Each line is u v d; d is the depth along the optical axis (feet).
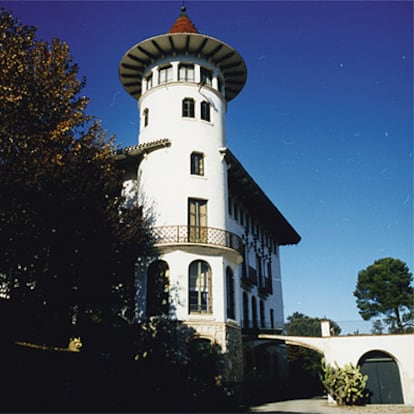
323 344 82.99
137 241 70.59
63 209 55.06
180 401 65.16
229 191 99.50
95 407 56.75
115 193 69.67
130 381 64.85
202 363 70.38
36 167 52.85
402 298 189.78
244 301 100.01
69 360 61.98
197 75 89.97
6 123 52.31
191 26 98.89
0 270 51.37
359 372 77.56
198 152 84.02
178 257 74.69
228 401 69.00
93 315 66.69
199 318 72.38
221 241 78.95
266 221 129.29
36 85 56.44
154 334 71.10
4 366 51.19
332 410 67.72
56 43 62.18
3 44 55.93
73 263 56.75
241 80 99.30
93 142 66.39
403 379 77.51
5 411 47.47
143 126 90.58
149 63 93.56
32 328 57.72
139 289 75.20
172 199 79.15
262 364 106.63
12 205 49.96
